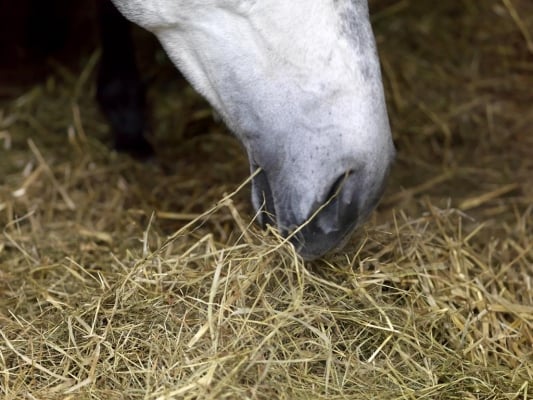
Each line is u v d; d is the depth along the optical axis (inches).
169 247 76.0
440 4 140.2
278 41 62.9
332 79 62.7
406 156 110.9
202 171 104.4
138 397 62.4
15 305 75.7
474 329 72.6
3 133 111.0
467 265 79.4
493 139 115.0
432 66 128.8
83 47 130.3
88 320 69.6
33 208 94.1
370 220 83.3
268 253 66.6
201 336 64.3
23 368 66.7
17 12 136.6
